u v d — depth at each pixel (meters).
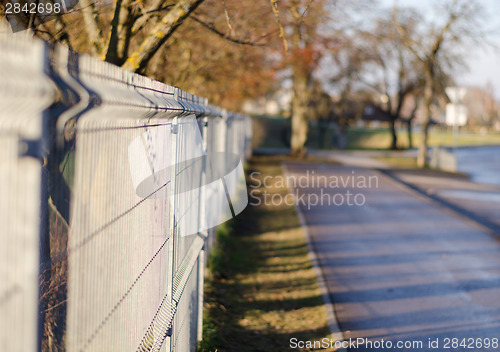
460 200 23.31
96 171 2.71
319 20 18.75
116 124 3.05
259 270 11.81
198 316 7.50
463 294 10.16
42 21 6.50
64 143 2.43
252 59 19.28
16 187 1.76
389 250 13.73
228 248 13.10
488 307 9.41
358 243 14.47
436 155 40.25
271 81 30.48
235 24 12.55
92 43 7.43
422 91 61.84
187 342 6.28
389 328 8.36
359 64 45.00
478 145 79.88
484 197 24.53
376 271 11.74
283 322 8.66
